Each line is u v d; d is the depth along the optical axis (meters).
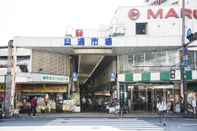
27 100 37.16
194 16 42.00
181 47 36.34
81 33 43.34
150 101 38.84
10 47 33.12
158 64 37.88
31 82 37.06
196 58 36.88
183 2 32.94
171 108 36.22
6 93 33.25
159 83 38.75
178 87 37.62
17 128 20.14
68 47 35.97
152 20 42.06
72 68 40.69
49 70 37.94
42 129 19.41
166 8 42.31
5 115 31.27
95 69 50.75
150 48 37.16
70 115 33.09
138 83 38.97
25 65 37.09
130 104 38.78
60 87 39.34
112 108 36.41
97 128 20.02
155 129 19.86
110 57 41.34
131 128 20.27
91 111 41.09
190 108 34.81
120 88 39.12
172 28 41.78
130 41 36.12
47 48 36.62
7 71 34.44
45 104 37.75
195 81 37.62
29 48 36.75
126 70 39.31
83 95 53.12
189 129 19.94
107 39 35.91
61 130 18.80
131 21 42.09
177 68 36.34
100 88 51.97
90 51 36.44
